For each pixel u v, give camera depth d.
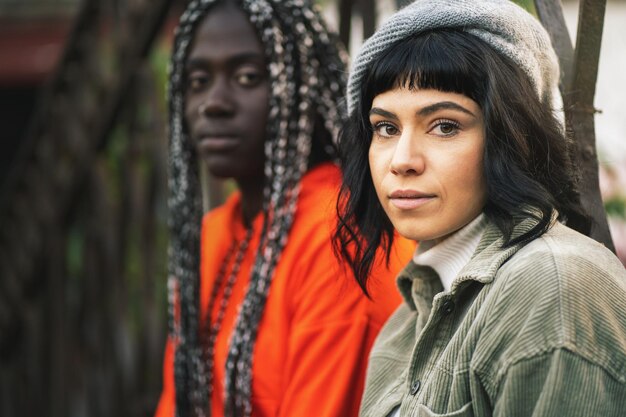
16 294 2.94
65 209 2.74
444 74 0.90
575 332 0.80
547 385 0.79
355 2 1.77
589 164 1.11
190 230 1.67
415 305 1.11
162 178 2.38
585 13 1.09
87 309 2.67
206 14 1.55
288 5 1.55
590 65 1.10
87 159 2.61
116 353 2.54
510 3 0.94
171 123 1.66
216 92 1.51
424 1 0.94
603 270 0.84
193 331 1.63
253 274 1.48
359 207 1.07
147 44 2.39
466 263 0.98
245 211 1.65
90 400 2.64
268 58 1.51
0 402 2.98
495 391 0.84
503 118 0.88
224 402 1.47
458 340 0.90
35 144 2.84
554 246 0.86
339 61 1.61
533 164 0.91
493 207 0.92
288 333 1.42
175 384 1.63
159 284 2.71
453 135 0.91
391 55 0.93
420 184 0.92
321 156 1.59
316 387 1.33
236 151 1.52
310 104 1.56
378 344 1.16
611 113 2.34
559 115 0.97
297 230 1.47
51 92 2.75
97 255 2.64
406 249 1.39
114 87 2.47
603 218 1.11
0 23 3.93
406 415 0.96
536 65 0.92
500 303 0.86
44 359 2.87
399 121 0.94
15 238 2.94
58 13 3.94
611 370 0.79
